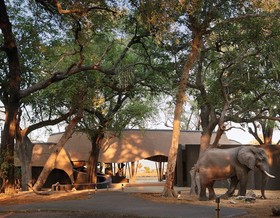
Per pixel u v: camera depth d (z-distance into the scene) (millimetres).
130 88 26609
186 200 17828
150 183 36594
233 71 24281
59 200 17781
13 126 20531
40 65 26094
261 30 20844
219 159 18297
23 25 24906
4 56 24766
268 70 23812
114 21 21500
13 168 22109
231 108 26359
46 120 28375
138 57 27156
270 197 20422
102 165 45312
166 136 42125
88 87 25266
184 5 18078
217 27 20500
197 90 27031
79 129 30297
